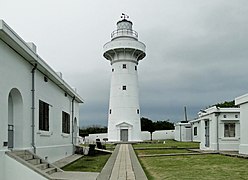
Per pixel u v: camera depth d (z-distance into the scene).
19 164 10.14
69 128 23.31
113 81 46.38
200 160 18.06
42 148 14.82
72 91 22.36
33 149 13.34
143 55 47.97
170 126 65.94
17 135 12.24
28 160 11.46
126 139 44.38
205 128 28.27
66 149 21.53
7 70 10.79
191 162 17.00
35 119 13.79
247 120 21.00
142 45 46.44
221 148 25.53
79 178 10.95
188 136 54.41
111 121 45.38
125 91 45.31
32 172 10.16
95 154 23.69
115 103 45.38
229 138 25.55
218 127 25.67
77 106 27.94
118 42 45.12
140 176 11.69
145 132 59.59
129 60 46.12
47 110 16.14
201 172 13.00
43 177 10.22
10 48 11.09
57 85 18.78
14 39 10.44
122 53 45.91
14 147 12.19
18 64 11.93
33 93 13.54
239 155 20.12
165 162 17.16
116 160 17.66
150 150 27.55
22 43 11.23
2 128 10.20
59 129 19.41
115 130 44.50
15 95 12.18
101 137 51.47
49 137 16.59
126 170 13.36
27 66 13.02
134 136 44.59
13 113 12.28
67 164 17.02
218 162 16.84
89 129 57.72
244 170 13.53
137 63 47.75
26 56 12.38
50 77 16.28
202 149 27.83
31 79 13.52
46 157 15.62
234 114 25.66
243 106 21.72
